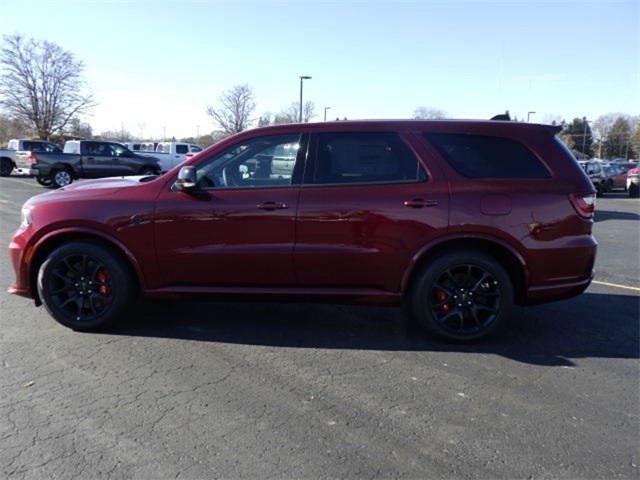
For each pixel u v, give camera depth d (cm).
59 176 1922
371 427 297
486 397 336
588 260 427
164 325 464
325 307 525
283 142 428
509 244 414
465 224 411
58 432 286
